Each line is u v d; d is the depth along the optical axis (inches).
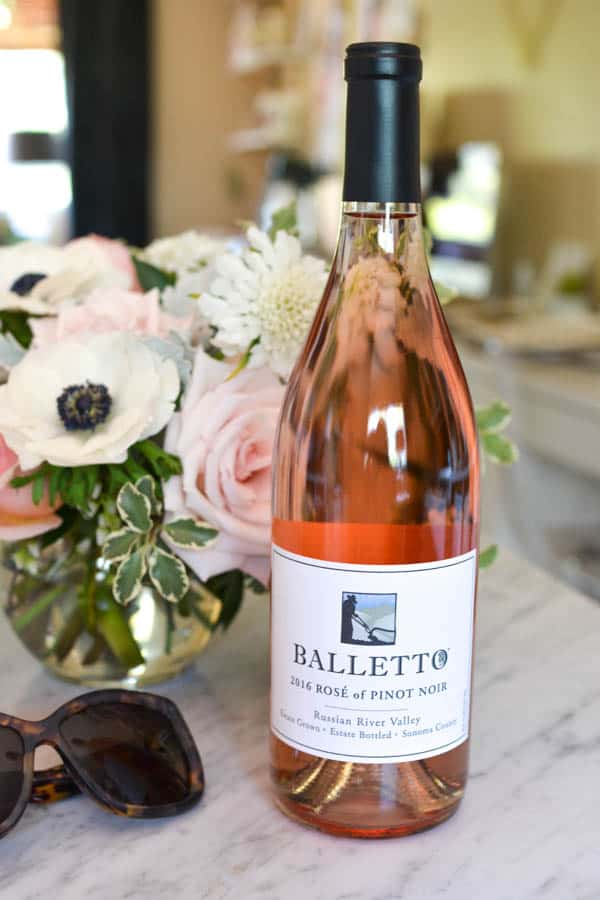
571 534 89.9
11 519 24.4
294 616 21.3
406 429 22.2
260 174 177.9
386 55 19.3
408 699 21.1
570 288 108.0
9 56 163.9
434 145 143.9
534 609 32.5
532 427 83.3
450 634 21.3
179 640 26.7
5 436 23.0
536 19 119.5
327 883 20.4
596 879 20.5
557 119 117.3
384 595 20.6
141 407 22.8
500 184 122.3
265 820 22.2
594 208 111.2
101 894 20.1
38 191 169.5
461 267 123.9
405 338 22.5
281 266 24.3
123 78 167.9
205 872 20.7
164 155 177.3
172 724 23.0
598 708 26.7
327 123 146.9
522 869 20.8
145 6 166.4
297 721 21.5
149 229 174.9
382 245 22.2
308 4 152.0
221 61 176.7
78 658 26.5
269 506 24.1
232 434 23.5
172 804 21.9
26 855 21.1
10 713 25.6
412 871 20.7
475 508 23.0
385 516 22.1
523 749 24.8
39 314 26.4
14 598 26.6
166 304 26.8
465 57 135.0
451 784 21.9
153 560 24.4
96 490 24.6
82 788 21.8
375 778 21.3
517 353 88.4
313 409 22.4
